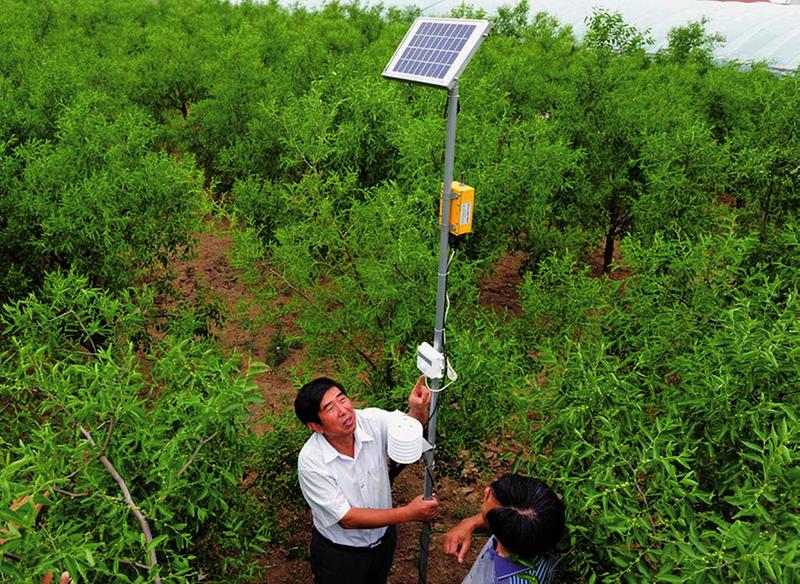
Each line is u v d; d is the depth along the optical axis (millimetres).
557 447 2789
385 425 3059
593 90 7629
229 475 2619
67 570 2045
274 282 4977
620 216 7980
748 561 1826
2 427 3139
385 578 3395
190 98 11805
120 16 18516
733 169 5895
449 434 3701
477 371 3465
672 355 3334
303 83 9617
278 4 21031
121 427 2621
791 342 2490
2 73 10352
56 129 7273
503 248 5648
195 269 8734
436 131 5453
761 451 2105
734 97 10258
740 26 25453
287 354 6871
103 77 11117
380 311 4227
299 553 4246
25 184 5355
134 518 2588
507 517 2277
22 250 5492
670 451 2248
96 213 5117
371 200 4762
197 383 2908
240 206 6609
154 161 5699
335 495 2840
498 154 5867
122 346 3559
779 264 4020
